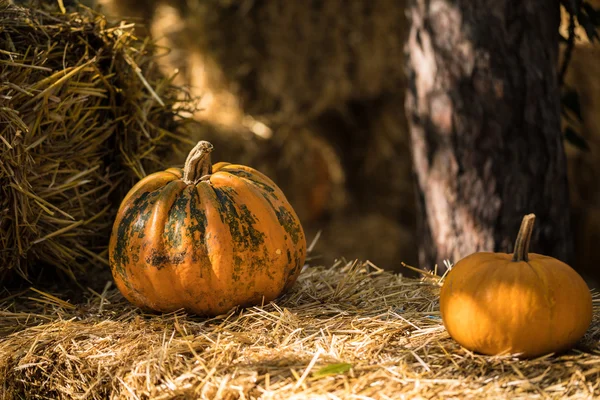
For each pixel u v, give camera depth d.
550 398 1.83
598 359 1.91
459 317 1.94
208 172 2.12
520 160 2.34
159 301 2.08
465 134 2.35
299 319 2.06
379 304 2.14
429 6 2.38
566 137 2.55
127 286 2.10
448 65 2.35
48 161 2.24
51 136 2.23
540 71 2.34
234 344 1.98
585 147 2.54
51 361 2.01
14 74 2.17
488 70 2.33
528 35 2.33
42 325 2.09
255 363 1.92
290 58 3.58
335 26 3.56
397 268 3.82
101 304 2.16
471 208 2.37
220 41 3.58
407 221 4.06
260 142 3.67
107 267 2.40
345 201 3.93
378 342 1.98
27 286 2.31
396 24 3.59
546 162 2.36
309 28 3.56
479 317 1.92
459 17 2.34
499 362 1.92
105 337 2.03
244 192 2.09
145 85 2.32
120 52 2.31
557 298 1.91
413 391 1.85
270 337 2.01
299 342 1.98
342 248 3.79
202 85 3.61
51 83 2.21
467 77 2.34
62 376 2.00
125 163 2.34
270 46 3.58
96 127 2.30
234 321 2.07
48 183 2.24
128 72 2.32
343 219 3.93
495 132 2.34
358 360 1.93
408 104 2.47
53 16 2.29
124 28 2.32
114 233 2.11
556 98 2.38
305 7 3.54
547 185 2.36
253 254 2.06
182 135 2.45
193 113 2.46
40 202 2.21
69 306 2.17
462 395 1.84
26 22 2.22
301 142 3.73
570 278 1.93
